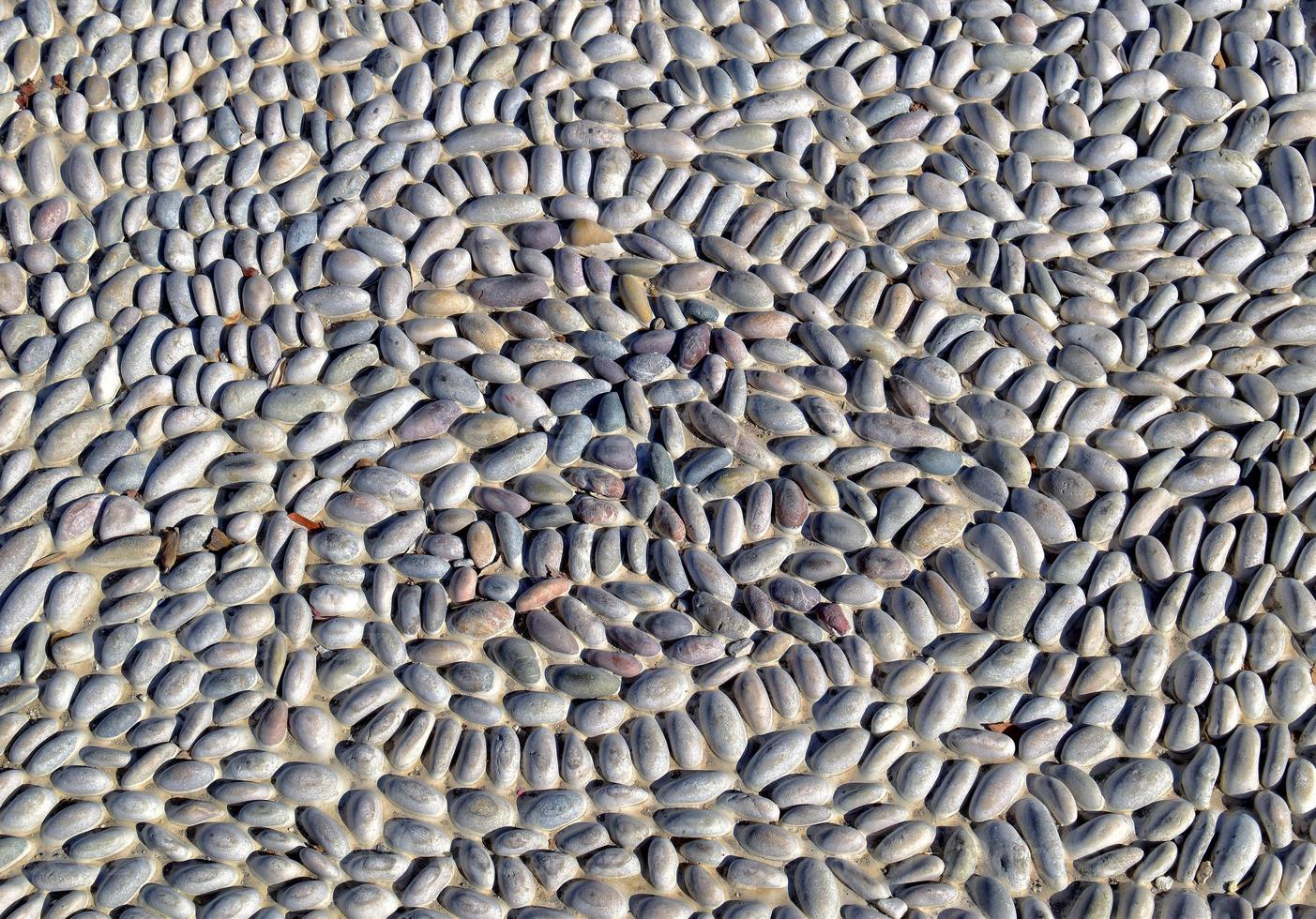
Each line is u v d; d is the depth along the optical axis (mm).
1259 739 1899
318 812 1874
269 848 1867
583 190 2027
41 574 1913
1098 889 1868
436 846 1869
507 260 2010
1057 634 1923
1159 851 1874
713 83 2053
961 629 1934
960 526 1950
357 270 1992
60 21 2068
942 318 2000
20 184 2025
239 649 1900
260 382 1965
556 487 1945
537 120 2035
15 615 1903
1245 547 1935
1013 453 1960
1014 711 1908
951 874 1875
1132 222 2023
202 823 1872
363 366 1977
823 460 1964
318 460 1953
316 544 1929
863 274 2008
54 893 1854
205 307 1981
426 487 1957
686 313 2000
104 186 2023
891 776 1898
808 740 1898
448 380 1968
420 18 2070
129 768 1870
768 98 2051
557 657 1917
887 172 2045
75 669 1902
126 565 1923
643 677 1905
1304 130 2039
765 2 2076
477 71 2057
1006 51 2066
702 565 1930
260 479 1942
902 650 1925
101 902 1852
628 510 1951
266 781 1881
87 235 2002
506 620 1915
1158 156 2039
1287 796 1890
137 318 1980
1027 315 1999
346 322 1995
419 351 1992
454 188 2020
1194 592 1927
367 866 1859
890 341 1992
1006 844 1879
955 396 1985
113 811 1865
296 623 1908
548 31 2076
